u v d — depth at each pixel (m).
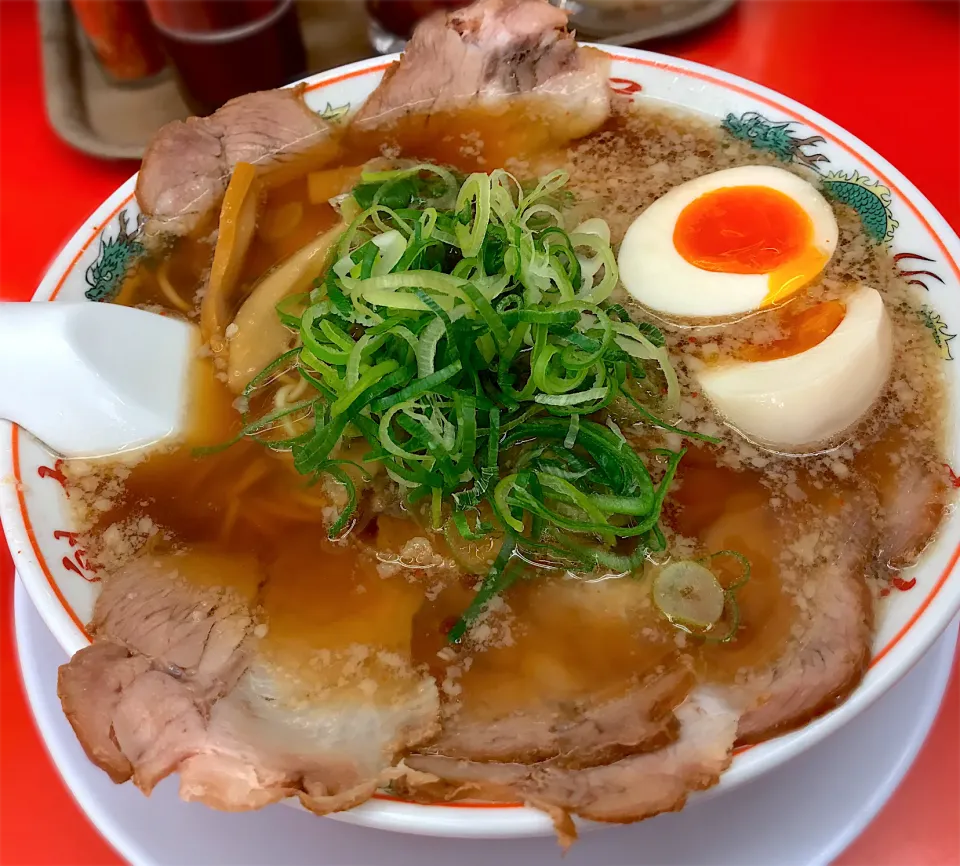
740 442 0.20
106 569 0.19
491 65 0.27
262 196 0.25
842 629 0.17
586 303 0.19
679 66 0.26
